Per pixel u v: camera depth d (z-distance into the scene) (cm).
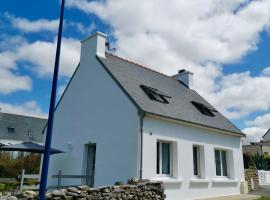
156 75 1697
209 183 1372
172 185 1175
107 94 1275
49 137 567
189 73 1908
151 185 987
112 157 1170
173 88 1661
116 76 1282
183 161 1245
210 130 1439
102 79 1326
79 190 780
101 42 1446
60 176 1135
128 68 1495
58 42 634
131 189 911
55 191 740
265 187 1862
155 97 1325
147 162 1082
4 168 2194
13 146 1196
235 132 1583
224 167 1572
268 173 2172
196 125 1330
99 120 1284
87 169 1308
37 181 1527
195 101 1686
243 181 1606
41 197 531
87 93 1401
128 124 1137
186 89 1820
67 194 750
